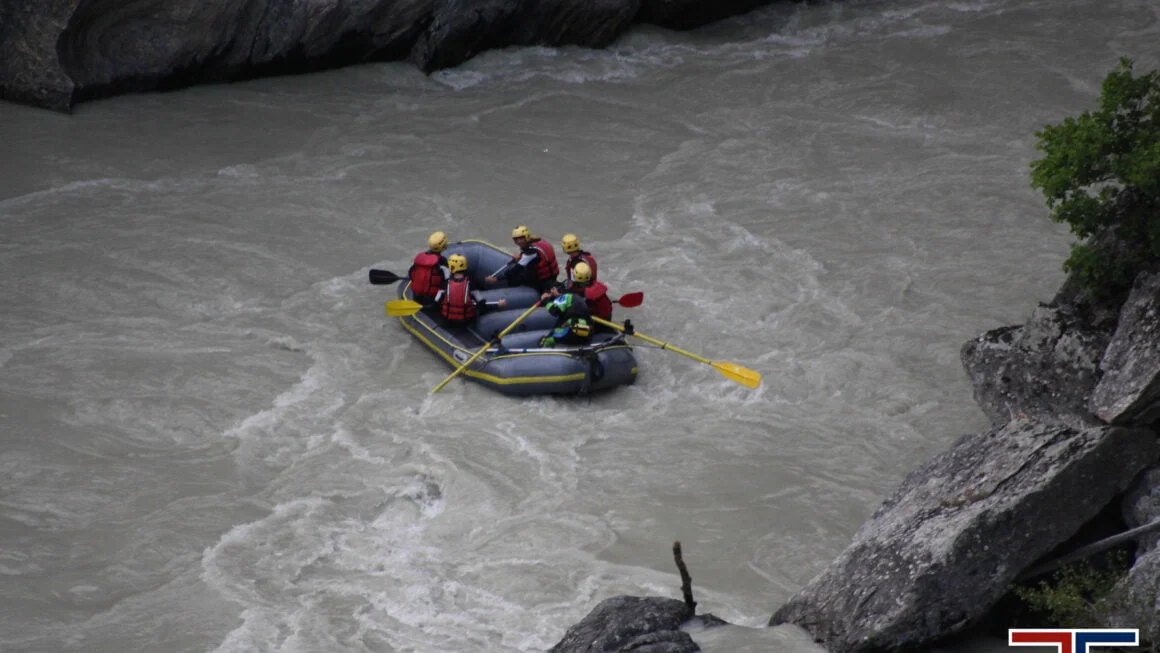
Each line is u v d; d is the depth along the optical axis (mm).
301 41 79000
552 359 44188
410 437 42281
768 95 81062
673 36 92812
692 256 57938
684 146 72688
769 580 35125
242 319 50594
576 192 65750
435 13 82000
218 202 62250
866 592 28688
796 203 64312
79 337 48500
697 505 38844
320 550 36344
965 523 28234
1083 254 39969
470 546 36812
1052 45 88125
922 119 76250
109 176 64688
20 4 71500
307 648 31828
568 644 28906
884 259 57469
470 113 76938
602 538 37062
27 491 38406
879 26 94312
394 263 56562
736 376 43688
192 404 43938
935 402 45031
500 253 52094
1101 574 28734
